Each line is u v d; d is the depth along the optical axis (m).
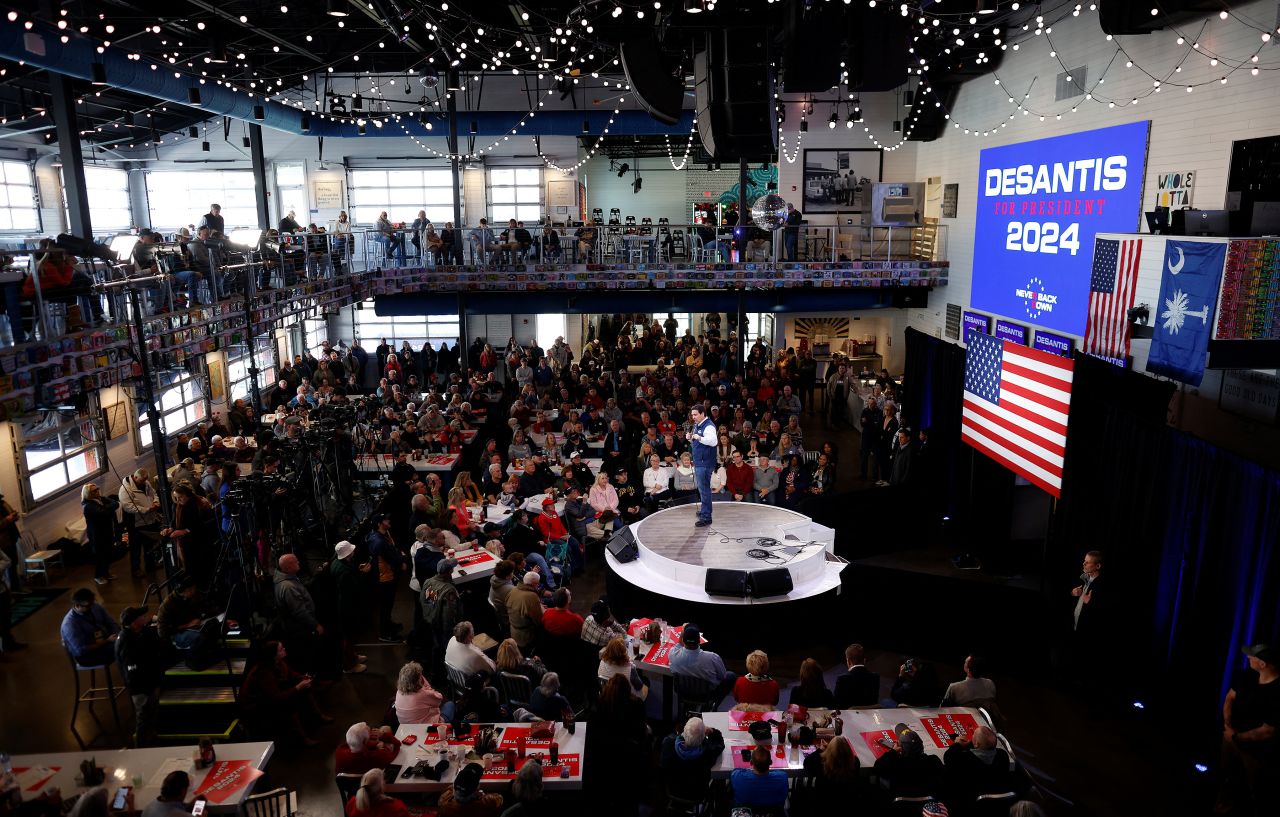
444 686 10.16
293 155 27.70
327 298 18.94
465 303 23.23
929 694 8.66
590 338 31.88
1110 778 8.64
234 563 10.56
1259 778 7.39
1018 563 14.06
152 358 12.17
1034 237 17.48
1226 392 11.40
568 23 16.16
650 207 37.38
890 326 26.73
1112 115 14.80
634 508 14.86
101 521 12.89
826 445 15.49
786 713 7.92
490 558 11.59
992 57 19.23
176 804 6.36
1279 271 9.51
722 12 14.80
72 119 15.58
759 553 12.16
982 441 14.32
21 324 9.93
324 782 8.55
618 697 7.87
